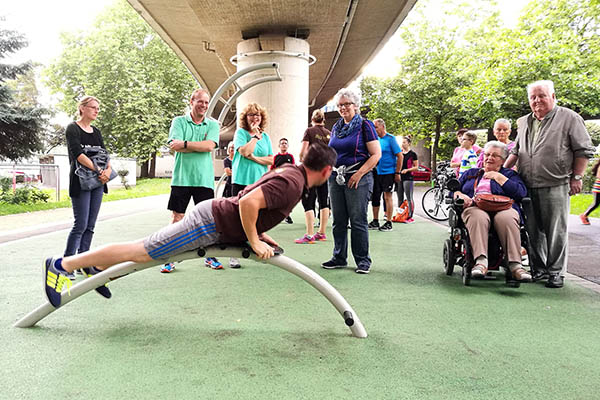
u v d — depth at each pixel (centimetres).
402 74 2727
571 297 369
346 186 450
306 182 267
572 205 1257
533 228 431
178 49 1922
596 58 1838
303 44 1294
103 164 422
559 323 301
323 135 605
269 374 217
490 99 1892
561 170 402
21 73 1900
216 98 681
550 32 1916
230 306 331
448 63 2539
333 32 1345
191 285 393
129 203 1430
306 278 273
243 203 245
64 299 280
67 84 3488
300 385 206
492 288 396
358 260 454
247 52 1285
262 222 263
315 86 2512
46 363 228
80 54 3394
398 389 204
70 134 405
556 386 210
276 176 255
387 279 423
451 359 239
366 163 437
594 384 212
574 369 229
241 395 196
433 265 491
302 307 330
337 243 471
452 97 2327
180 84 3519
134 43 3434
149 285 392
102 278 275
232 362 231
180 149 438
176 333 273
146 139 3328
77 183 408
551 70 1795
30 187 1359
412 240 670
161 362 230
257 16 1199
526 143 427
